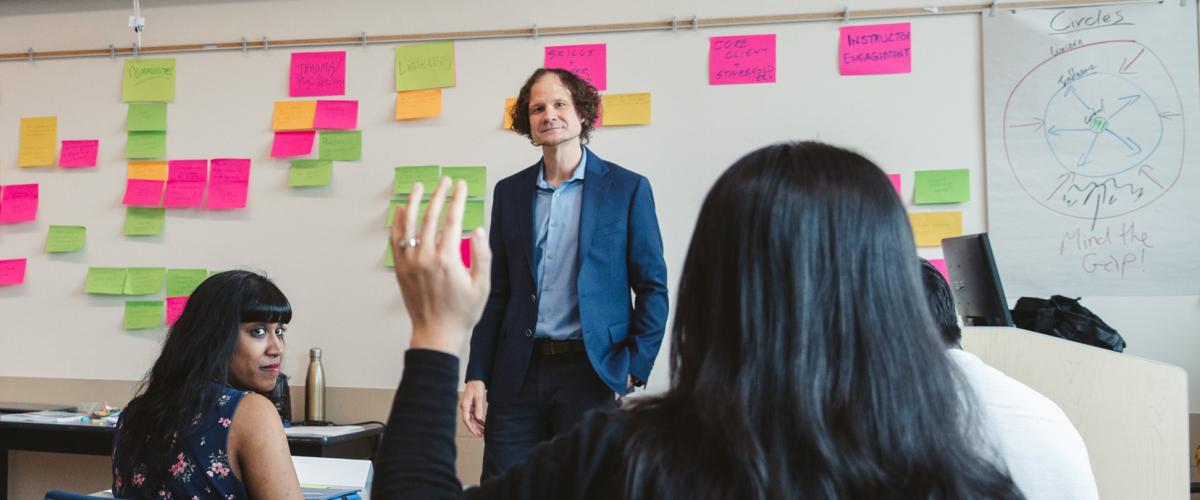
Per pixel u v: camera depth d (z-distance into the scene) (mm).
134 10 3355
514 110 2354
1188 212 2770
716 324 638
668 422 638
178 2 3352
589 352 2074
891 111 2928
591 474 630
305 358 3180
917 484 601
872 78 2941
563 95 2227
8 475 3375
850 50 2955
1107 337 2418
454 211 674
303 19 3270
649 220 2199
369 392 3133
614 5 3080
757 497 585
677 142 3014
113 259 3324
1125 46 2816
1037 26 2865
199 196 3279
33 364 3348
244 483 1479
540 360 2139
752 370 614
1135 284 2779
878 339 617
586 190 2186
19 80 3439
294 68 3256
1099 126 2818
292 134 3238
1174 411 1438
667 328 2941
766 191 639
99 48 3391
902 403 610
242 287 1590
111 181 3346
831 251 625
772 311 620
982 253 2193
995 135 2865
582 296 2107
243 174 3262
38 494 3367
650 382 2918
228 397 1489
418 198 679
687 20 3035
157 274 3287
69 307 3342
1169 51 2795
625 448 619
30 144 3406
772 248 626
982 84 2893
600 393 2100
